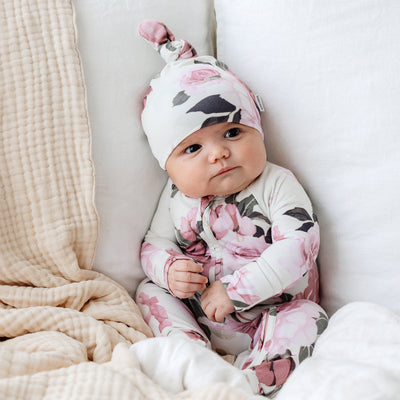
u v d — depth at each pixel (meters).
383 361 0.73
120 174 1.00
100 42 0.98
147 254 1.02
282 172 0.96
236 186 0.93
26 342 0.82
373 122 0.88
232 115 0.90
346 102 0.90
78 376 0.71
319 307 0.92
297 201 0.94
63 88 0.94
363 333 0.80
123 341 0.88
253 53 0.97
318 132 0.93
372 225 0.90
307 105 0.93
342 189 0.93
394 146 0.87
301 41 0.92
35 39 0.94
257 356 0.88
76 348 0.81
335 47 0.89
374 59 0.87
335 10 0.88
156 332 0.96
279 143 0.99
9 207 0.93
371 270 0.92
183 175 0.93
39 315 0.85
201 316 1.01
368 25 0.86
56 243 0.92
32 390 0.69
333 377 0.69
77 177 0.95
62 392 0.69
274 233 0.94
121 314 0.91
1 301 0.90
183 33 1.04
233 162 0.91
